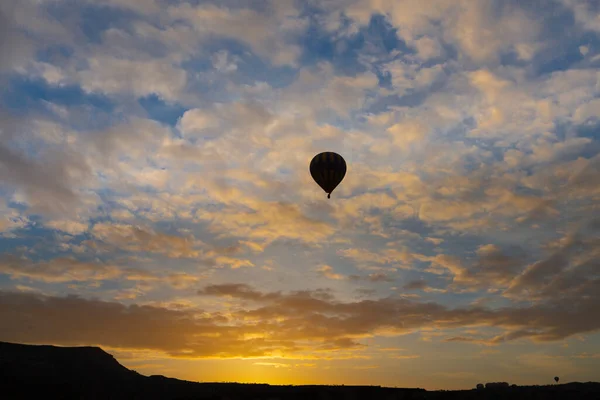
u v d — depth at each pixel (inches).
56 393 3400.6
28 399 3221.0
